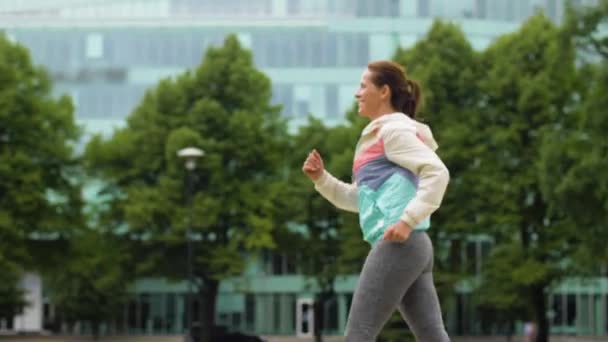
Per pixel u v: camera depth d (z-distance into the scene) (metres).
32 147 45.81
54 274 48.84
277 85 68.94
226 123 49.38
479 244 66.50
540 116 44.69
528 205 45.44
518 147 44.78
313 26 69.06
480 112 46.12
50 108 46.28
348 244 46.81
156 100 50.06
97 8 72.56
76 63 69.06
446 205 44.78
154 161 49.22
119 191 50.31
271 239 48.25
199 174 48.44
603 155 34.06
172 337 65.25
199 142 48.12
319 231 50.88
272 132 50.56
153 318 67.44
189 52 69.06
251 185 49.22
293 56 69.00
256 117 49.59
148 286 67.44
